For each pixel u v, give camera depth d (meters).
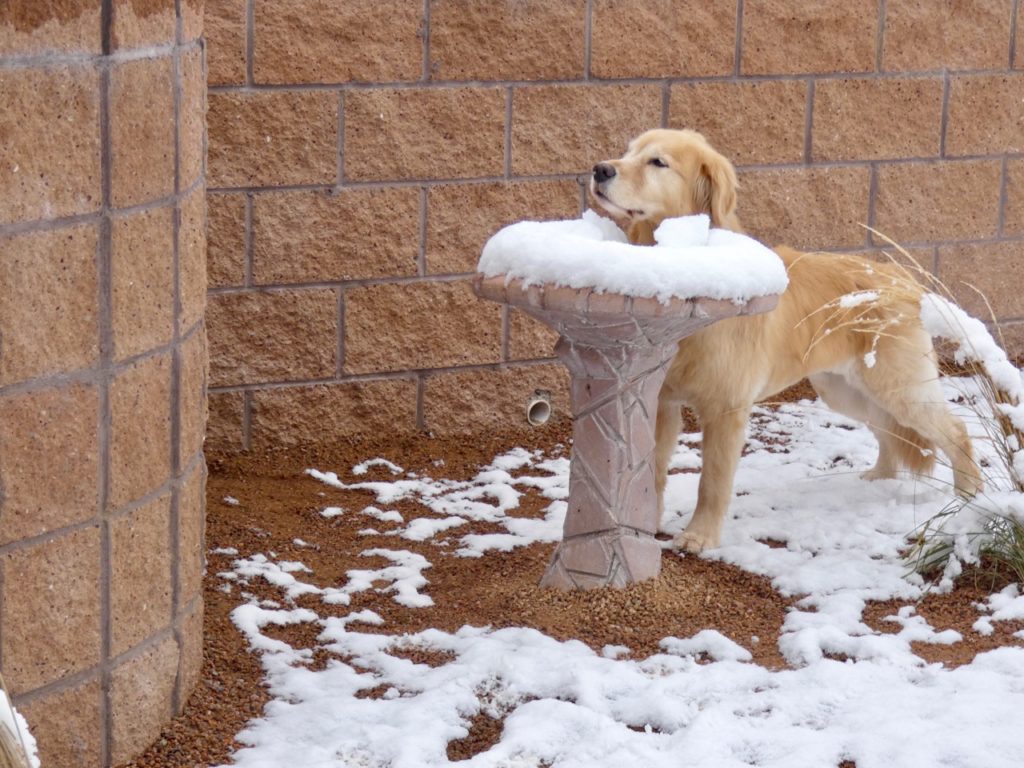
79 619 6.18
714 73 8.03
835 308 7.25
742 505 7.36
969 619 6.79
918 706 6.43
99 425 6.17
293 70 7.57
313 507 7.39
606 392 6.78
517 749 6.32
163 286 6.27
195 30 6.36
